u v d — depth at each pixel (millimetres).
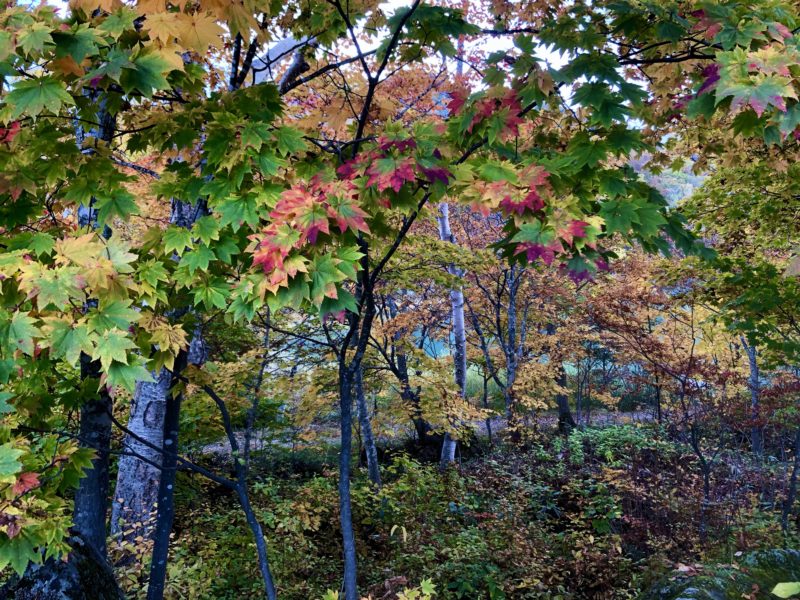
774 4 1818
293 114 4621
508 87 1989
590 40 2221
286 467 10117
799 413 7945
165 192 2260
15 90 1585
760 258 6941
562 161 2129
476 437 13633
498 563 6324
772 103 1451
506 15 3670
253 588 5523
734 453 9883
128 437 5699
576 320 13555
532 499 9000
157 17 1672
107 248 1745
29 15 1509
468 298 14164
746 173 6008
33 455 2047
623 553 7059
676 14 2047
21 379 2410
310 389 8336
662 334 11773
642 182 2832
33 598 2443
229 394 7188
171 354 2393
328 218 1866
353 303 1875
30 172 1846
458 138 2297
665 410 12648
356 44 2424
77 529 2943
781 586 698
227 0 1962
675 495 8344
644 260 12086
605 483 8867
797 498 8164
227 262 2135
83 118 2139
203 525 6754
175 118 2170
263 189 2059
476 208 1955
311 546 6477
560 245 1753
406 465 8875
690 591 3213
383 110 3174
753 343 6086
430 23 2400
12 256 1652
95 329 1665
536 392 12875
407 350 9281
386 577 5973
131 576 4398
